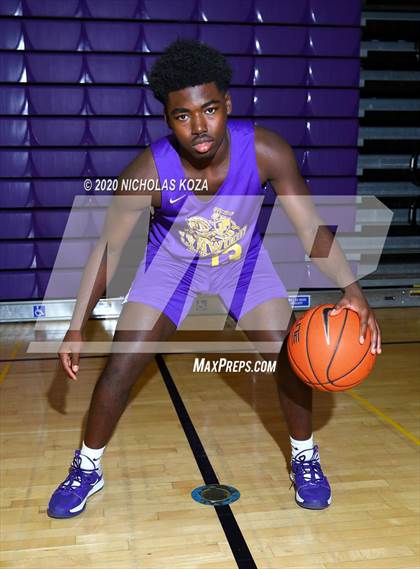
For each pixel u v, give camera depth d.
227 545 1.71
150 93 4.67
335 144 4.95
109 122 4.65
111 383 1.81
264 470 2.18
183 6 4.62
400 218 5.43
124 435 2.50
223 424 2.62
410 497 1.97
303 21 4.77
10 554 1.67
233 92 4.73
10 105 4.52
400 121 5.42
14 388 3.13
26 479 2.12
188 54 1.49
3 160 4.56
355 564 1.61
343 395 2.98
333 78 4.88
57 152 4.61
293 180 1.74
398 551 1.67
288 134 4.86
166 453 2.33
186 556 1.65
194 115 1.51
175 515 1.87
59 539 1.74
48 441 2.45
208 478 2.12
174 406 2.85
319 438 2.46
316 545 1.70
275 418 2.69
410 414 2.73
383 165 5.44
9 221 4.62
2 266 4.65
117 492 2.02
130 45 4.60
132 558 1.65
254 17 4.71
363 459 2.26
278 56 4.79
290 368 1.81
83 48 4.55
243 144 1.69
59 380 3.26
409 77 5.37
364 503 1.94
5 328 4.51
